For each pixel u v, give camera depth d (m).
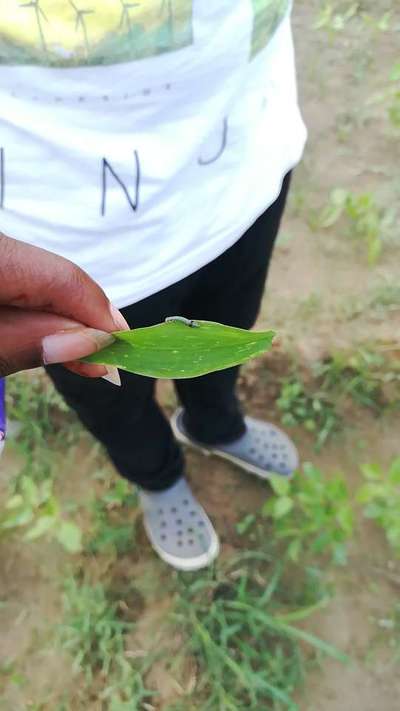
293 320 0.96
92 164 0.38
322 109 1.22
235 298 0.59
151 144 0.39
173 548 0.77
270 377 0.91
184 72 0.37
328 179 1.13
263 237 0.54
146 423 0.64
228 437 0.80
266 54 0.42
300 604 0.77
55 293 0.24
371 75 1.27
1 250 0.23
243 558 0.79
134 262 0.43
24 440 0.88
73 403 0.56
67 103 0.37
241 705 0.71
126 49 0.35
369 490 0.71
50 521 0.70
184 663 0.73
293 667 0.73
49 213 0.40
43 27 0.34
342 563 0.74
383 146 1.17
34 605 0.78
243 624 0.75
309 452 0.87
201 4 0.36
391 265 1.02
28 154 0.38
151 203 0.41
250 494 0.84
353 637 0.75
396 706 0.72
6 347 0.24
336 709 0.72
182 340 0.21
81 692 0.73
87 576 0.79
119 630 0.75
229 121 0.42
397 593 0.78
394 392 0.90
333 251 1.04
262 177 0.47
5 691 0.74
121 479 0.83
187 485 0.79
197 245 0.45
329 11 1.30
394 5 1.39
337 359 0.90
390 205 1.09
